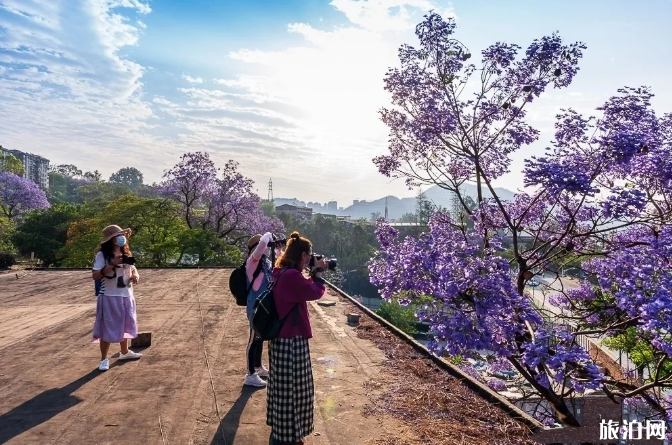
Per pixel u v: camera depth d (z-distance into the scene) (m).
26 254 35.09
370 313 8.97
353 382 4.99
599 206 6.25
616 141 6.20
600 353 14.23
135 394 4.53
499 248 7.97
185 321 8.09
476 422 4.03
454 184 9.59
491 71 8.58
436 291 5.78
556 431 3.89
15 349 6.16
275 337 3.21
